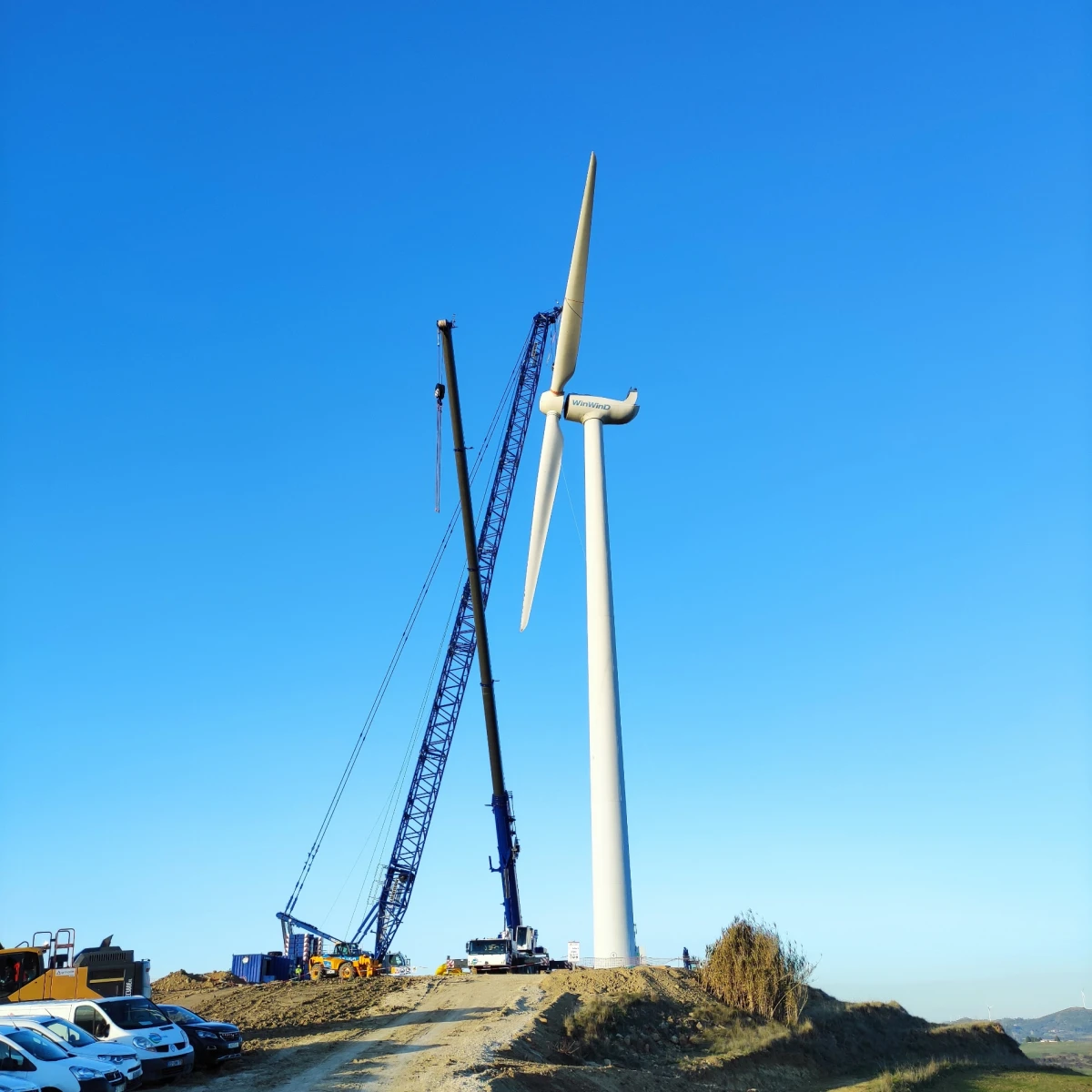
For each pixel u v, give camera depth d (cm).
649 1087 4266
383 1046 4141
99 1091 2925
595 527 6262
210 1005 5753
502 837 7350
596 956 5962
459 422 7025
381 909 8800
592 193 5788
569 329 6253
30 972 4297
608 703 5956
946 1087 5344
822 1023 6053
